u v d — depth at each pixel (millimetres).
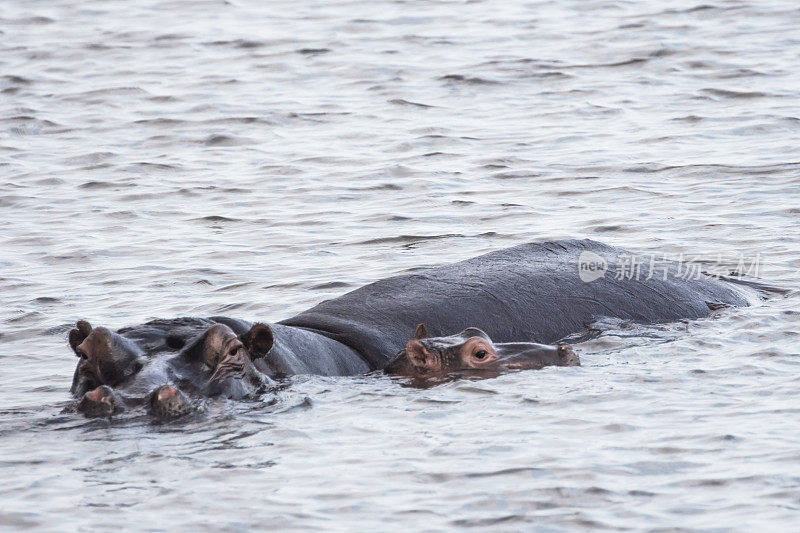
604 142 81625
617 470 30234
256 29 127250
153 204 71500
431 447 32188
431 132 86938
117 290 54344
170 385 33625
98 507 28344
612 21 121312
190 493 29109
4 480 29984
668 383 37812
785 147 77438
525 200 69312
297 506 28391
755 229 60875
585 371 39562
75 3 145250
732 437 32188
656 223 62906
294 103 97812
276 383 37219
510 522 27406
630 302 47406
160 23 132375
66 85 107062
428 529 27156
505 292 45969
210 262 58969
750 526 26812
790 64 101125
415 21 127625
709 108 89312
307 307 51062
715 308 48438
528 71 104188
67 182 77250
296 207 69812
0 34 129125
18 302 52406
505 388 37594
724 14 121250
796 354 40938
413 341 40125
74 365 42500
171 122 93375
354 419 34562
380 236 63000
